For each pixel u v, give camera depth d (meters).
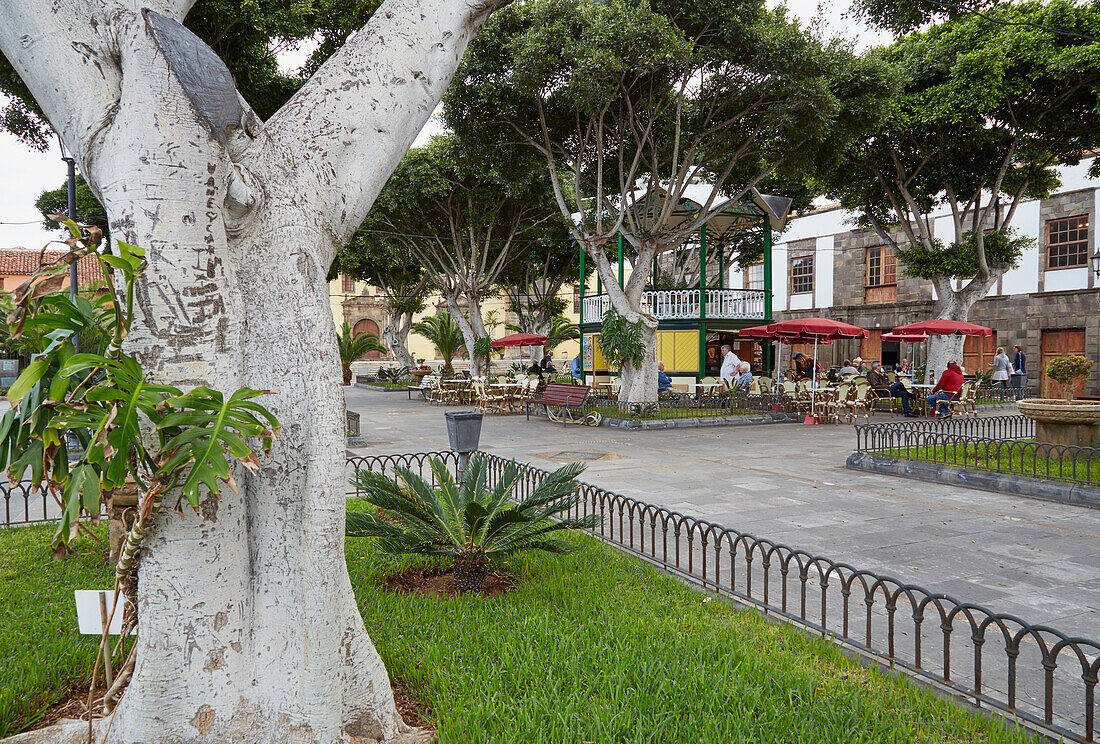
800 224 30.73
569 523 4.38
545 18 12.87
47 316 2.12
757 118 14.46
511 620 3.74
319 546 2.39
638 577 4.63
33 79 2.27
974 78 15.69
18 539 5.67
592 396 17.59
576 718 2.66
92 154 2.24
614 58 11.96
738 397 16.98
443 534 4.35
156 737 2.25
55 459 2.13
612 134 15.81
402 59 2.81
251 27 8.58
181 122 2.18
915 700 2.96
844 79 13.41
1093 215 21.72
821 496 7.65
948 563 5.18
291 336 2.40
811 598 4.51
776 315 32.00
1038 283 23.17
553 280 29.38
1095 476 7.82
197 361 2.21
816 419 15.93
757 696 2.87
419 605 4.04
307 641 2.36
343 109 2.67
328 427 2.42
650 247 15.88
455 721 2.69
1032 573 4.94
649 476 8.92
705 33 13.09
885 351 27.83
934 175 18.97
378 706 2.59
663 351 21.27
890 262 27.55
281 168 2.50
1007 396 21.44
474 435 6.77
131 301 2.03
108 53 2.23
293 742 2.33
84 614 2.74
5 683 2.97
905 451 10.16
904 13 16.86
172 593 2.25
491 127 15.38
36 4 2.20
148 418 2.16
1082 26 14.72
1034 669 3.47
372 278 29.02
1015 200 18.92
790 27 12.52
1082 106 16.41
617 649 3.34
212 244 2.25
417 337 42.44
